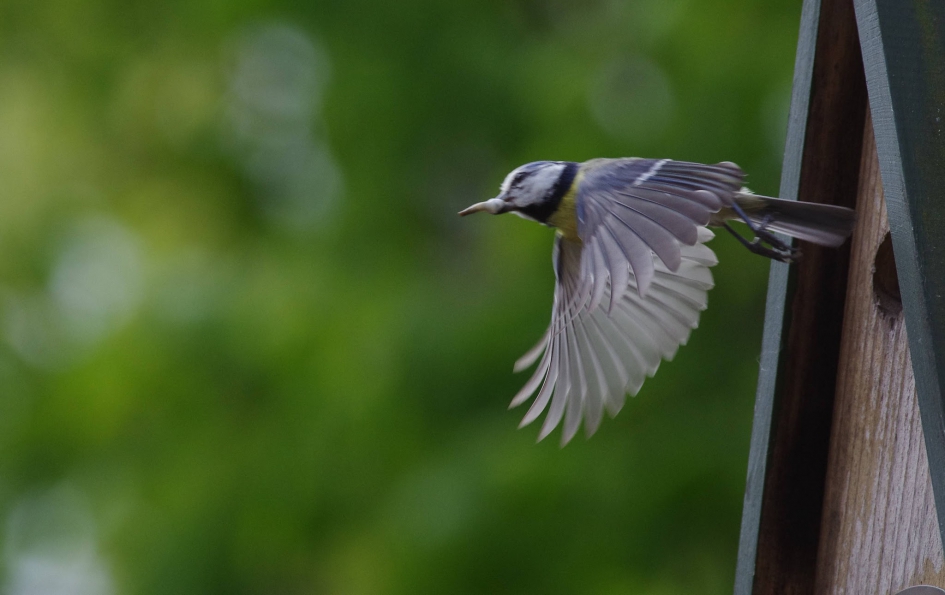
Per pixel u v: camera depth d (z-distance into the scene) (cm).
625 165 563
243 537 1070
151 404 1136
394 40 1202
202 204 1381
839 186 596
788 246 576
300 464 1058
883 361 568
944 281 479
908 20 503
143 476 1123
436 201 1206
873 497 567
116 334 1186
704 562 937
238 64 1359
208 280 1198
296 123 1302
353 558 1035
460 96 1173
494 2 1211
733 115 983
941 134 493
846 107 591
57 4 1424
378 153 1195
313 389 1080
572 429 608
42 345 1371
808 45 595
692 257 645
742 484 933
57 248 1427
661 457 952
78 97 1430
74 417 1165
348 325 1104
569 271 679
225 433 1112
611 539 934
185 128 1375
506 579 937
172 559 1078
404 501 990
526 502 940
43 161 1462
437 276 1137
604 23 1125
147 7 1387
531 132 1089
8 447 1203
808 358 595
